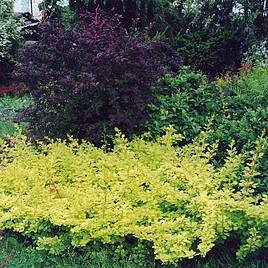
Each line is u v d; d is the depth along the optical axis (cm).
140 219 363
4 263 356
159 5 997
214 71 995
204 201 348
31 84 537
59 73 512
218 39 984
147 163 435
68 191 405
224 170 387
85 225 352
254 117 463
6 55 1183
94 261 363
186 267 354
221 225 334
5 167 459
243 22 975
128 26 1014
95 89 508
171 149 435
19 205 390
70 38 523
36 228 376
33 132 545
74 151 511
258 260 353
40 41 537
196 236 339
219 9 1002
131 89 511
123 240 360
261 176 402
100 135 512
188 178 377
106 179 413
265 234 334
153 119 516
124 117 503
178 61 579
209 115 521
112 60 495
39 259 368
